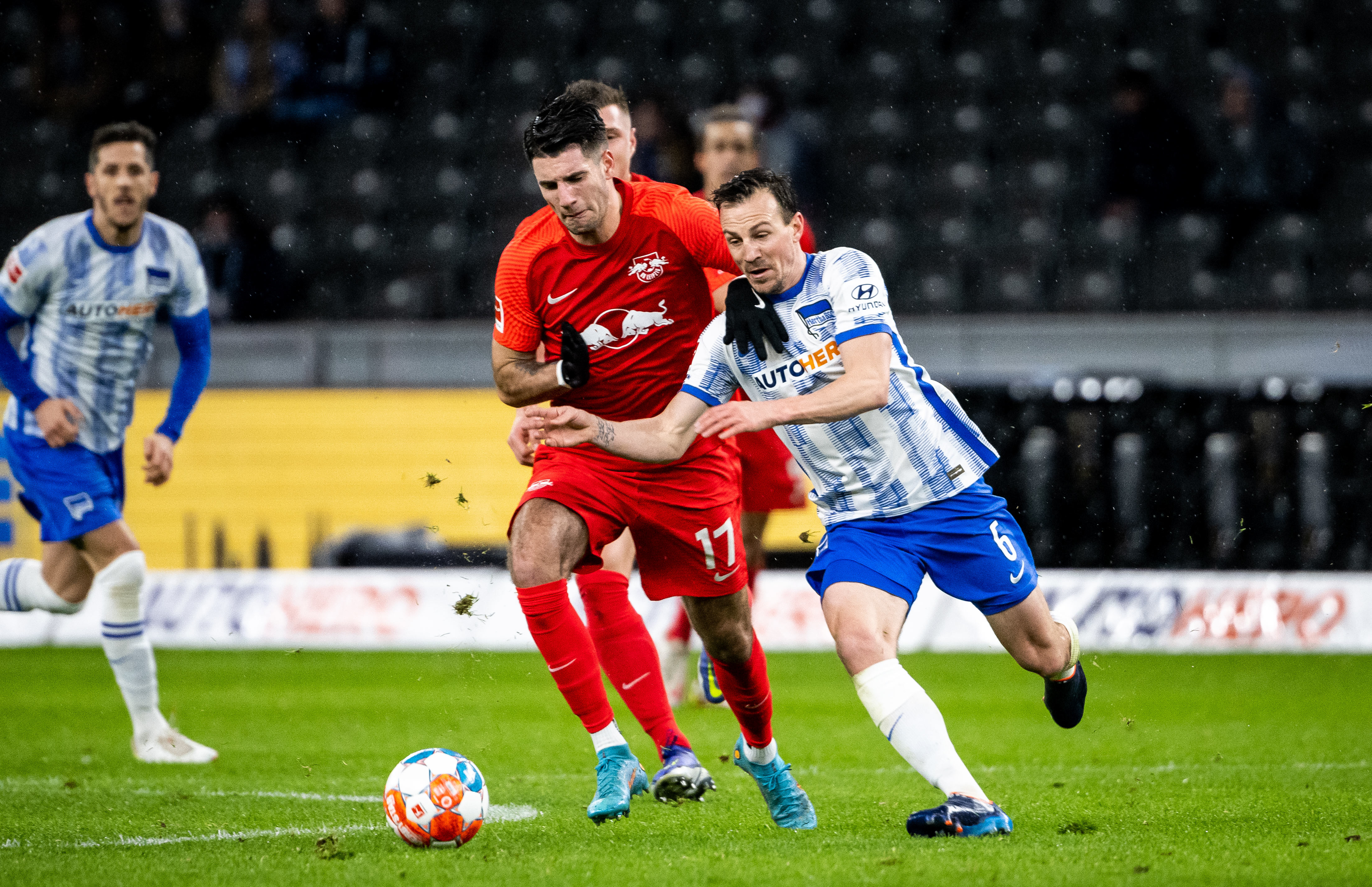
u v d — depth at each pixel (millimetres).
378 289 57719
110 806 17719
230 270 53375
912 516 15227
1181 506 41625
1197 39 63969
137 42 62219
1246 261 55344
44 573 23812
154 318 23969
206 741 24984
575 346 16000
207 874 12930
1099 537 41719
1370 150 61156
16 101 62219
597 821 15461
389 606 42594
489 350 48000
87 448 23547
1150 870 12266
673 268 16516
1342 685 33281
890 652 14516
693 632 36719
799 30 65125
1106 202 56469
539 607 15672
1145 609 40906
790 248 14609
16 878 12867
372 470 43969
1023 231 58062
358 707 30172
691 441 15398
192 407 24484
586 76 64000
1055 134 61188
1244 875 12133
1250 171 56000
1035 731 25688
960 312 55719
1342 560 41281
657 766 21625
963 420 15711
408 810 14031
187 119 62125
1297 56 63594
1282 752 22703
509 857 13547
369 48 62062
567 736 25422
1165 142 55906
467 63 63750
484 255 58031
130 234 23328
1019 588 15594
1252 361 47438
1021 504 41875
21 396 22875
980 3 65062
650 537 16406
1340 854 13211
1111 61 63625
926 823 13961
